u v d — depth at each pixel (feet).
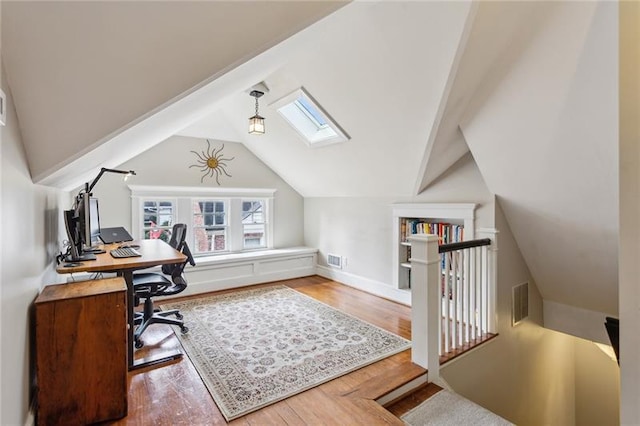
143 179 13.46
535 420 11.00
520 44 5.87
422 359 7.45
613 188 6.72
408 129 8.60
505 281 9.61
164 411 5.93
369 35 6.81
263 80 10.16
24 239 4.90
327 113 10.00
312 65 8.55
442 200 10.61
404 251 12.39
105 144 4.89
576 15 5.07
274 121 12.44
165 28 4.32
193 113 7.89
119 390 5.73
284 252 15.81
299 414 5.88
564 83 5.84
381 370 7.36
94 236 8.89
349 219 14.73
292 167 15.11
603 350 12.47
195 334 9.33
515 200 8.80
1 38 3.80
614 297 9.32
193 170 14.66
